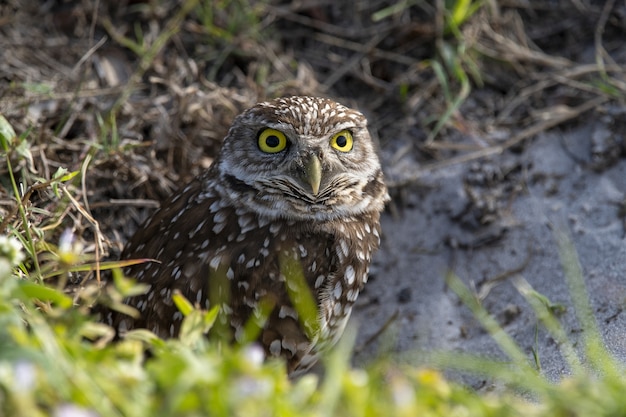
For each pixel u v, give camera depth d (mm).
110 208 9375
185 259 7719
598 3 11344
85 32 11039
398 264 9914
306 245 7781
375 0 11500
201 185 8227
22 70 10391
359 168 8031
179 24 11000
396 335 9203
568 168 10195
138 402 4676
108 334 5699
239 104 10391
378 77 11219
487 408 5164
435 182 10320
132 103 10172
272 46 11203
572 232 9602
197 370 4715
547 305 8586
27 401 4520
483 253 9797
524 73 11062
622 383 5453
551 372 7938
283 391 4949
